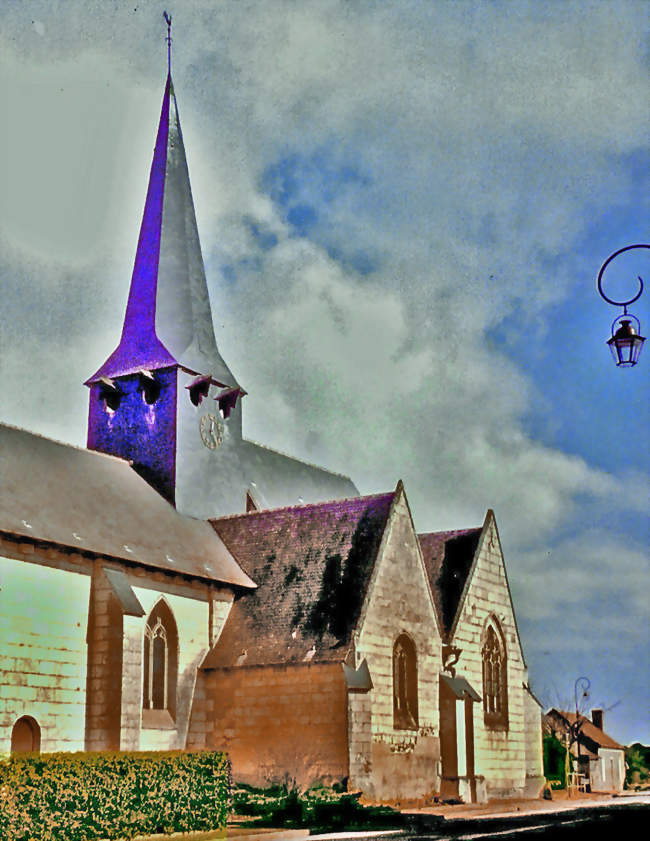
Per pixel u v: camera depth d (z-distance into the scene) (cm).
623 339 2452
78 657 3788
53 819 2498
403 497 4519
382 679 4147
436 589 4984
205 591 4397
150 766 2836
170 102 5619
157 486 4891
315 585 4353
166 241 5325
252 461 5859
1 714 3456
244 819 3444
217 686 4234
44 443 4409
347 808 3534
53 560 3753
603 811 4247
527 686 5416
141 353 5109
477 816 3872
